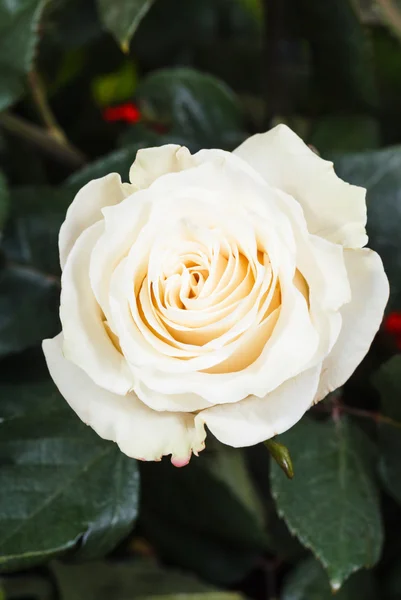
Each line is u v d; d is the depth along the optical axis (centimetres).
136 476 42
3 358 46
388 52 52
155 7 58
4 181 46
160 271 38
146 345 37
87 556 41
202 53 61
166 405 37
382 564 48
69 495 41
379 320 37
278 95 57
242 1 61
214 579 49
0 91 47
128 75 63
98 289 37
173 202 37
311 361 36
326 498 41
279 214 36
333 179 38
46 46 56
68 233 38
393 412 43
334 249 36
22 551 40
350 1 50
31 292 47
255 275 37
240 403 37
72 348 37
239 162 37
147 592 48
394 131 55
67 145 54
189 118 52
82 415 38
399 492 43
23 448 42
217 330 37
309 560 46
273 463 41
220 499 46
